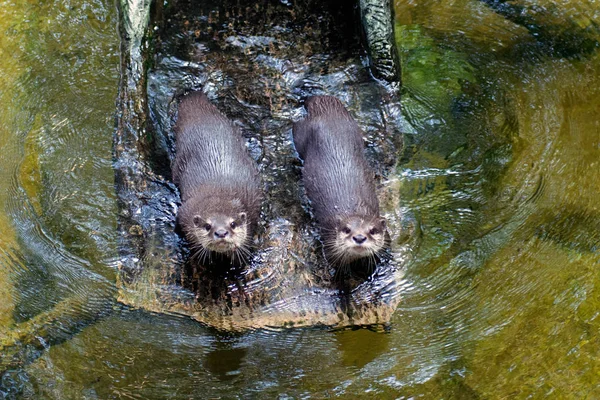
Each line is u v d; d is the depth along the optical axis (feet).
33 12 50.11
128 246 35.83
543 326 32.73
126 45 40.29
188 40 43.39
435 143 40.40
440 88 43.96
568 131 41.27
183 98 40.98
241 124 40.65
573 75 45.01
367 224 33.88
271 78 42.75
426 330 32.81
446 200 37.63
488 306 33.55
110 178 39.09
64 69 46.09
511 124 41.81
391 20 42.01
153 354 32.09
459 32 48.75
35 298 34.55
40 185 39.27
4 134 42.27
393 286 34.19
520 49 47.06
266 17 44.14
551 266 34.99
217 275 34.40
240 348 32.27
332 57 43.19
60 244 36.47
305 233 35.88
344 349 32.27
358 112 41.09
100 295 34.30
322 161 37.14
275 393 30.71
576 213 37.17
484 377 31.07
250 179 36.83
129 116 39.32
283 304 33.50
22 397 30.99
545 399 30.09
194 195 35.58
